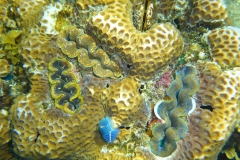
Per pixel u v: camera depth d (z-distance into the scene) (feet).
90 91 0.99
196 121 0.99
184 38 1.18
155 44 0.91
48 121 0.96
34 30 1.03
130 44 0.90
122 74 1.00
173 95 1.01
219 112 0.96
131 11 0.99
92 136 1.00
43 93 1.03
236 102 0.96
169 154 1.00
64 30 1.01
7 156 1.17
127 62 0.94
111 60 0.99
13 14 1.16
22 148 0.98
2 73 1.11
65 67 1.01
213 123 0.95
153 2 1.04
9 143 1.11
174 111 1.00
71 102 0.98
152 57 0.91
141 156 1.01
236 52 1.02
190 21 1.14
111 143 1.02
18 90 1.15
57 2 1.07
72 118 0.96
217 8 1.07
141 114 1.01
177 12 1.13
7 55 1.11
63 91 1.00
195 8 1.10
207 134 0.95
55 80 0.99
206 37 1.10
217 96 0.97
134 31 0.91
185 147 0.99
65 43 1.00
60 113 0.97
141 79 0.99
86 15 0.98
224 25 1.09
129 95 0.93
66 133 0.94
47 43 1.02
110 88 0.96
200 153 0.96
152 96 1.05
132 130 1.03
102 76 0.97
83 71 1.01
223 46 1.05
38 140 0.96
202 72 1.03
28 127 0.98
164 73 1.04
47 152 0.95
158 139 1.00
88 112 0.97
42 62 1.02
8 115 1.08
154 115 1.03
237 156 1.32
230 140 1.28
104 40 0.92
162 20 1.13
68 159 1.04
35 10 1.10
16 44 1.11
